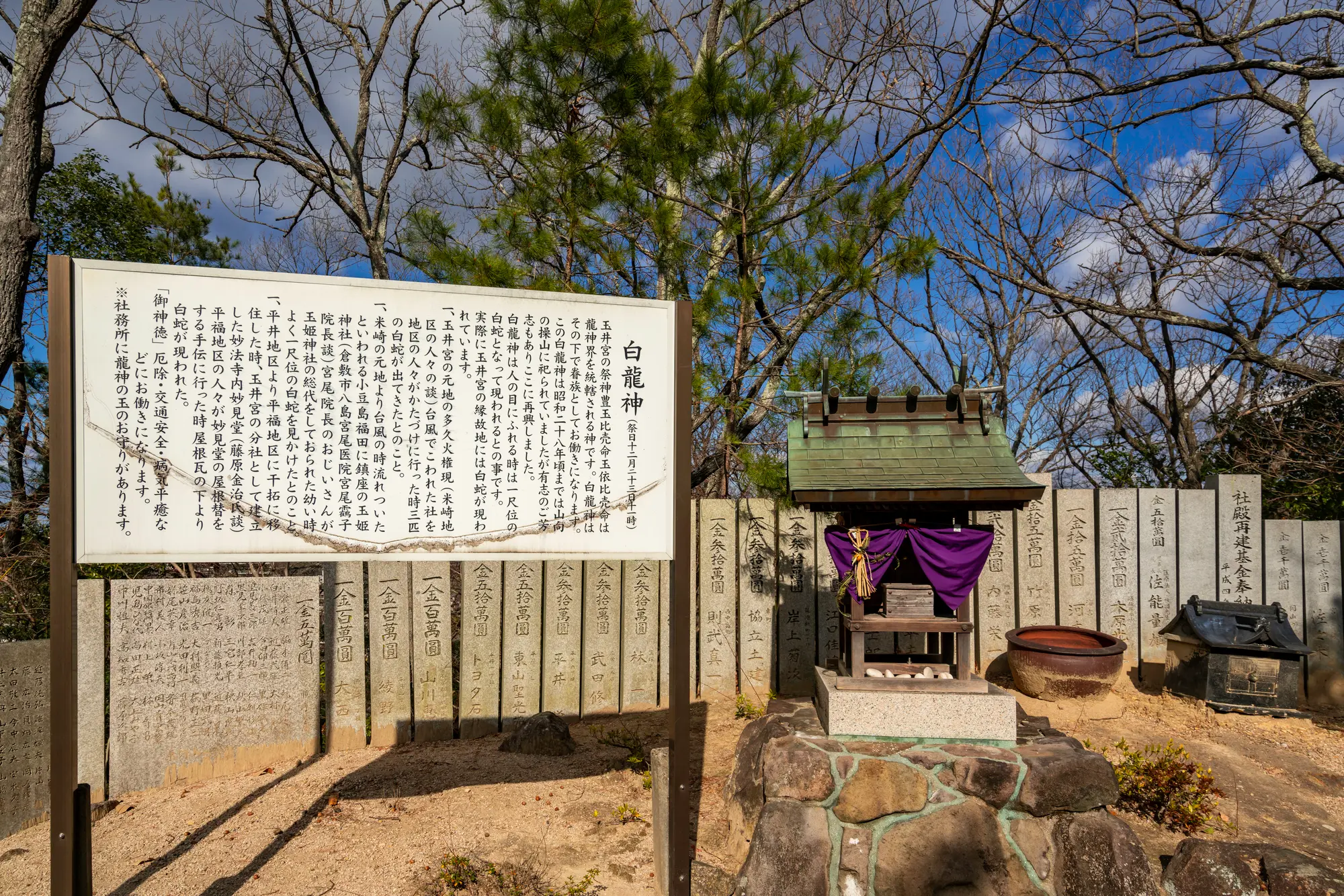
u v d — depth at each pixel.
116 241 10.87
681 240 6.93
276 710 5.97
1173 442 14.09
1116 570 7.39
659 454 4.32
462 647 6.65
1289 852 4.21
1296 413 10.98
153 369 3.80
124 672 5.53
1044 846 4.04
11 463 8.31
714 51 7.62
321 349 4.00
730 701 7.09
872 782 4.14
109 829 4.88
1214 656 6.42
